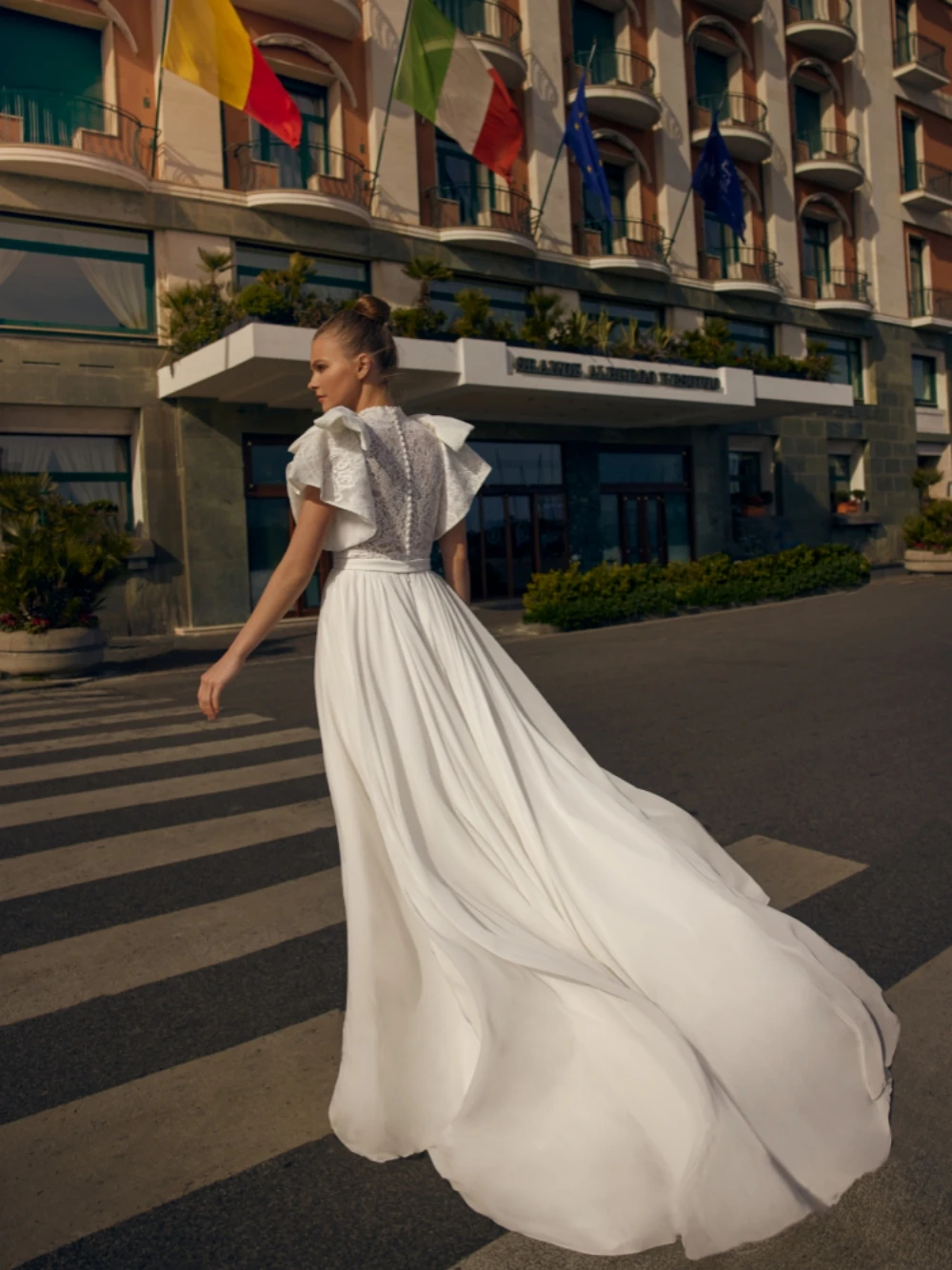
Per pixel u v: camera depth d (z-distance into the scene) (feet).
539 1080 5.84
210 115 59.06
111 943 11.20
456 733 6.91
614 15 80.07
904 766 18.42
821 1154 5.99
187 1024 9.16
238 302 51.70
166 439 58.18
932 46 103.81
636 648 41.24
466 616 7.57
